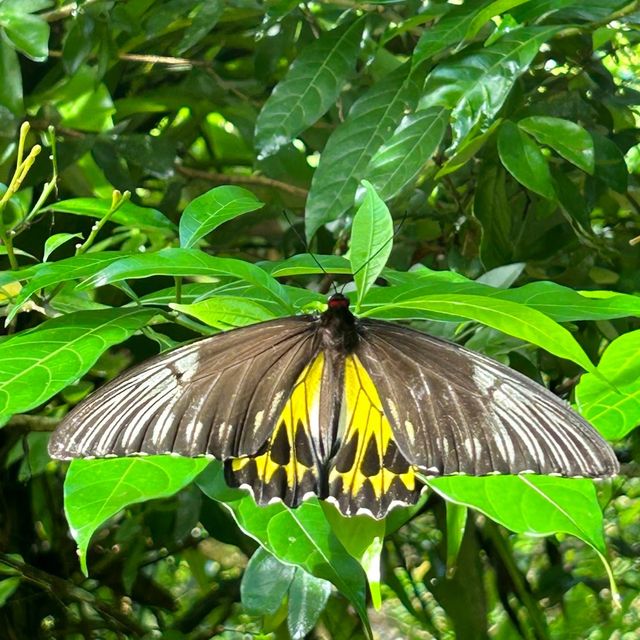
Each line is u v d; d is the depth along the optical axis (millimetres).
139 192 936
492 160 690
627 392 435
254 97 842
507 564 811
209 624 901
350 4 713
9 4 707
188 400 417
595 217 870
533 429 398
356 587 442
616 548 938
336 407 430
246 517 451
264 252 930
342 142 649
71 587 828
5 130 751
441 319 460
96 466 425
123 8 734
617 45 807
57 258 765
